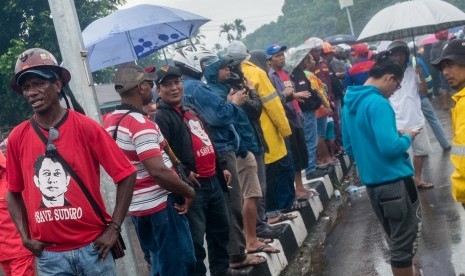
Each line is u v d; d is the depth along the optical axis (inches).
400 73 209.3
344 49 637.9
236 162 243.0
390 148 200.8
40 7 818.2
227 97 251.0
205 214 213.6
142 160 179.3
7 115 802.8
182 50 237.6
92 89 207.2
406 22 388.8
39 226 151.5
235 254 242.7
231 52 302.5
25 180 153.9
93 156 153.9
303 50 394.3
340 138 494.3
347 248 301.1
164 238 186.5
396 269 213.0
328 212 380.8
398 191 207.3
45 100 149.7
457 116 175.5
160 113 206.2
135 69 186.4
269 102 295.3
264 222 290.4
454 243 276.8
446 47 179.2
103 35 270.4
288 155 311.3
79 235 151.3
